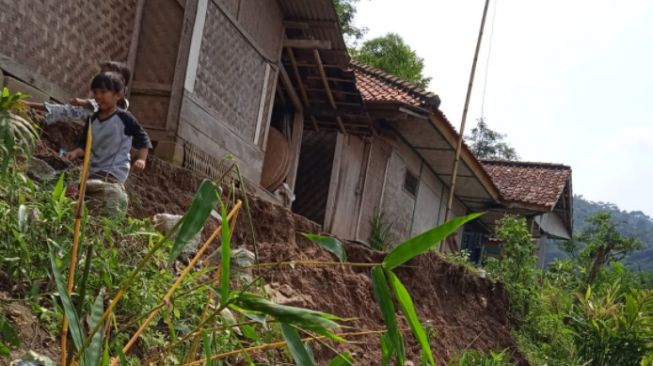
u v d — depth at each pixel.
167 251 4.35
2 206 3.48
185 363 2.63
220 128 8.53
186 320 3.88
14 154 3.63
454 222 2.30
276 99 11.53
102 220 3.94
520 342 11.30
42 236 3.53
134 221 4.22
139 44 7.60
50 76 6.52
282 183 10.87
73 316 2.17
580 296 11.41
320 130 12.38
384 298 2.45
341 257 2.51
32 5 6.20
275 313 2.21
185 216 2.32
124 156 4.78
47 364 2.92
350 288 7.46
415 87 12.79
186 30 7.41
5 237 3.44
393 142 13.97
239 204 2.59
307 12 9.77
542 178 21.55
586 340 10.63
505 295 12.19
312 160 12.70
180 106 7.43
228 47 8.55
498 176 21.77
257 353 4.12
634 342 10.25
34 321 3.31
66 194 4.23
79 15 6.77
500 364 7.68
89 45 6.98
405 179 15.16
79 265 3.34
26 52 6.20
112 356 3.06
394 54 24.28
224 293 2.30
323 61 10.30
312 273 6.98
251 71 9.27
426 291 9.66
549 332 12.10
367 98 11.86
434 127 13.01
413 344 7.66
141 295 3.61
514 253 13.49
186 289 3.95
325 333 2.40
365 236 13.63
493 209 19.36
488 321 11.15
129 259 3.89
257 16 9.23
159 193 6.16
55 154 5.33
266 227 7.23
